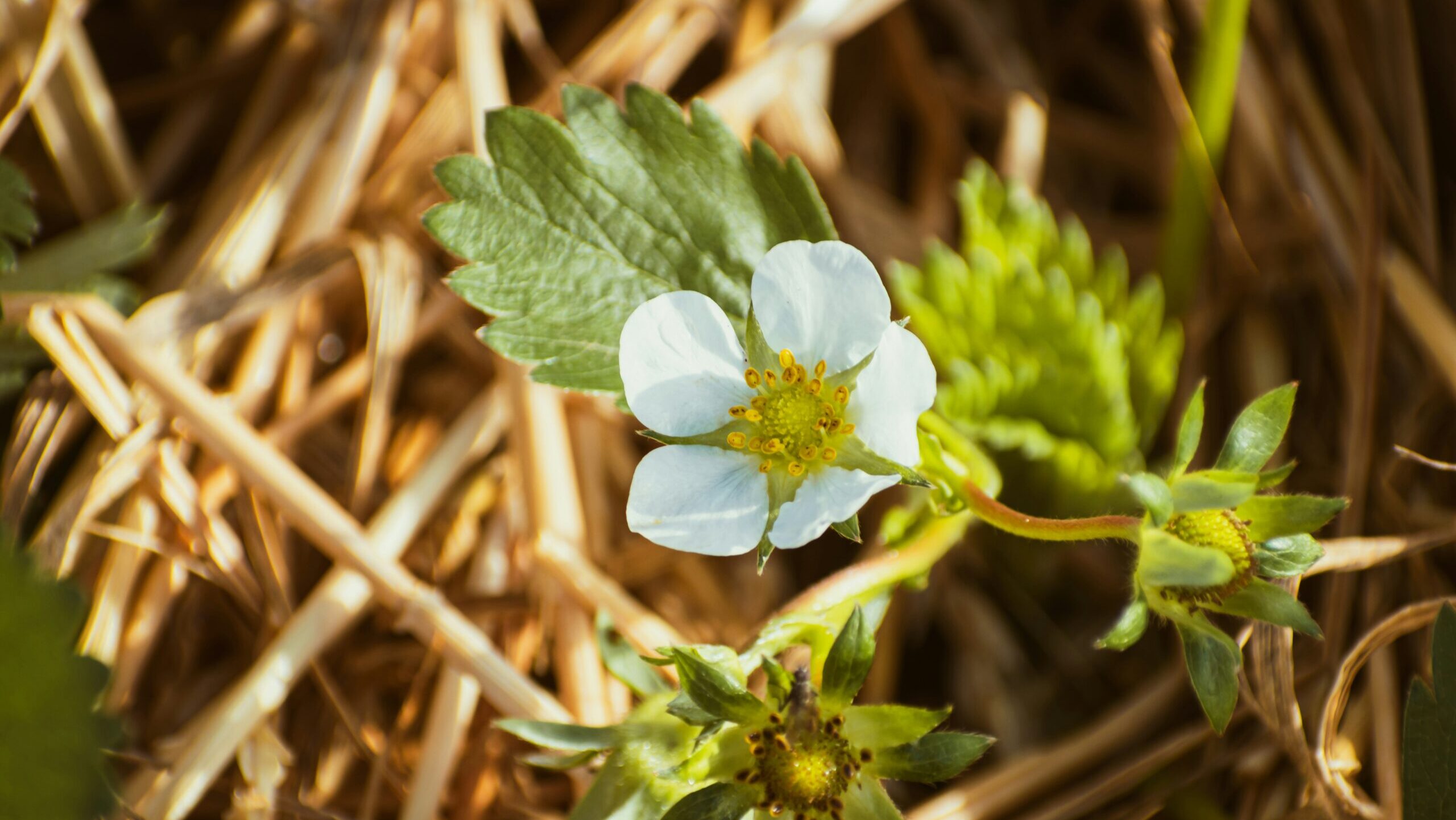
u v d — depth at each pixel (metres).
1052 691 0.38
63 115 0.39
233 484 0.37
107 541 0.36
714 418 0.32
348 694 0.37
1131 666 0.38
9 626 0.32
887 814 0.32
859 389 0.32
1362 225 0.38
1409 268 0.38
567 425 0.39
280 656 0.36
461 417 0.39
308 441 0.39
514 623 0.37
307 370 0.39
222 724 0.35
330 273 0.39
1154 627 0.38
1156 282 0.37
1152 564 0.32
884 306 0.32
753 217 0.35
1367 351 0.37
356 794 0.36
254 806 0.35
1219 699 0.32
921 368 0.32
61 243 0.37
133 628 0.36
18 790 0.32
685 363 0.32
